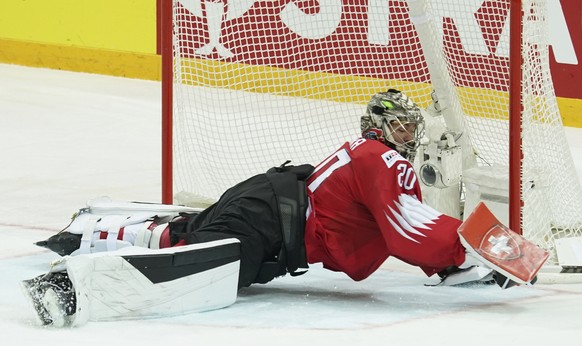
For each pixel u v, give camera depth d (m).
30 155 28.30
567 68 33.75
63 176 25.92
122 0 38.69
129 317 13.59
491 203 18.03
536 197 17.41
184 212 16.47
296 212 14.63
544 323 13.92
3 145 29.45
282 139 26.28
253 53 29.06
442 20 26.38
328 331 13.30
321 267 17.56
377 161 14.45
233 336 12.94
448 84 18.81
